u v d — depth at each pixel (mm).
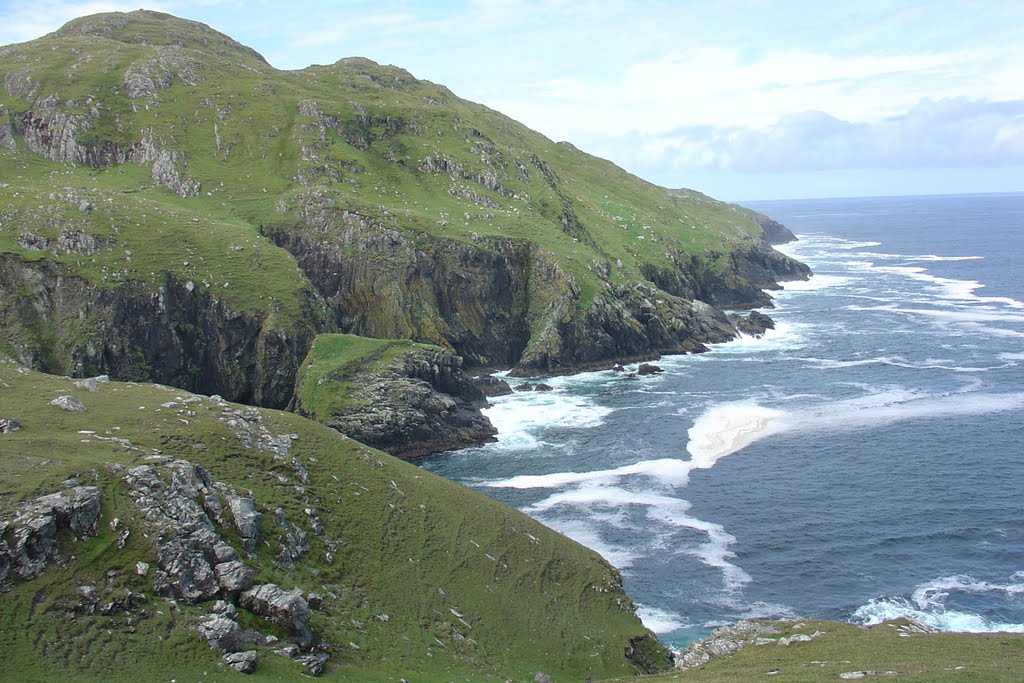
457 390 116875
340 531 53188
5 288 112062
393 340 115938
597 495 85188
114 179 156875
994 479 86812
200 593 40562
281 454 58188
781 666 46312
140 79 179750
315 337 117938
